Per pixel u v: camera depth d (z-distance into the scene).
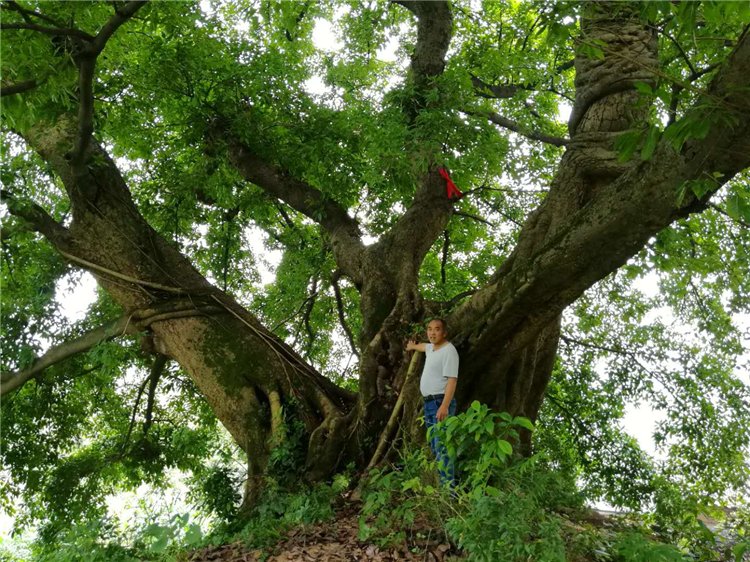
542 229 7.13
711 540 5.73
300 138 10.28
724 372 11.27
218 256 13.91
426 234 9.41
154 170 12.59
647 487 10.71
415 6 9.84
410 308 8.42
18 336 8.84
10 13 5.92
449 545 5.03
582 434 11.87
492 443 4.53
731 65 4.18
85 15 6.56
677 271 11.06
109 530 5.33
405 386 7.45
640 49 7.34
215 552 5.70
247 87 10.34
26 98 6.03
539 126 12.32
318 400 8.38
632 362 11.66
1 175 8.35
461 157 8.34
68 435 12.73
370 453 7.63
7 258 8.55
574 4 4.45
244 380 8.52
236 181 11.70
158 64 9.91
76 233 8.96
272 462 7.66
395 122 8.42
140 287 8.84
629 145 3.73
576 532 5.15
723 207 9.41
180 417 14.05
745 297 10.45
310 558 5.21
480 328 6.96
